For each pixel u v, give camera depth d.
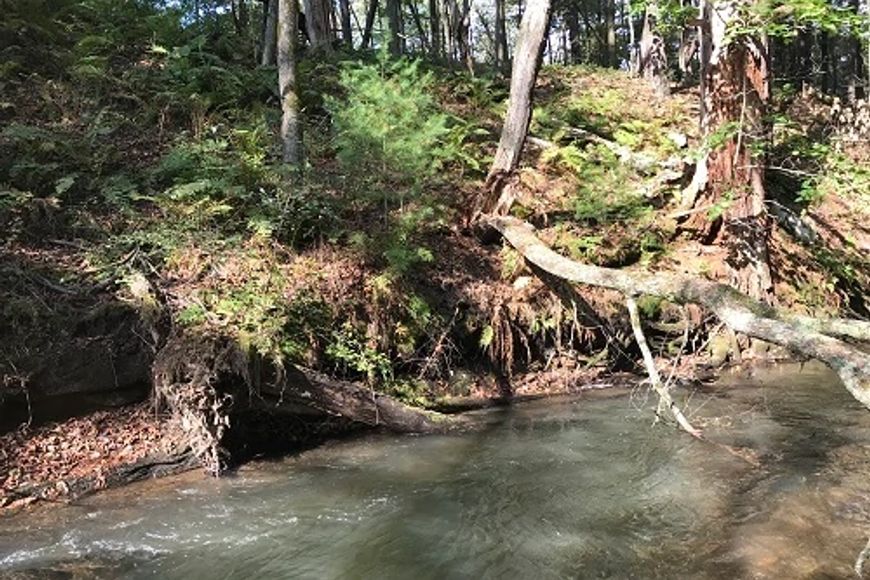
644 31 21.34
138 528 6.09
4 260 8.02
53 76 11.94
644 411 8.93
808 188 10.90
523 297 9.98
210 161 9.73
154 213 9.36
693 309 10.55
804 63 23.94
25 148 9.52
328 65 14.52
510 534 5.93
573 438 8.12
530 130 14.12
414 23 34.53
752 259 10.95
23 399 7.15
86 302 7.84
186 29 15.51
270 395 7.70
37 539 5.87
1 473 6.63
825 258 11.83
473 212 10.93
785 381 9.91
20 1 12.32
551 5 10.36
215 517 6.31
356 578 5.30
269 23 15.28
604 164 12.49
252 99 12.98
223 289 8.29
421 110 10.41
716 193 11.21
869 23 9.62
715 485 6.67
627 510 6.29
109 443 7.23
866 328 6.30
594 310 10.19
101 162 9.80
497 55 28.36
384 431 8.48
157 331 7.78
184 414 7.19
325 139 11.70
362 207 10.05
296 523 6.20
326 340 8.48
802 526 5.71
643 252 10.93
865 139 15.96
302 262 9.02
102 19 14.03
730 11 10.54
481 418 8.87
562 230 10.78
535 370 10.08
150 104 11.70
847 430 7.93
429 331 9.39
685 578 5.09
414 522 6.19
